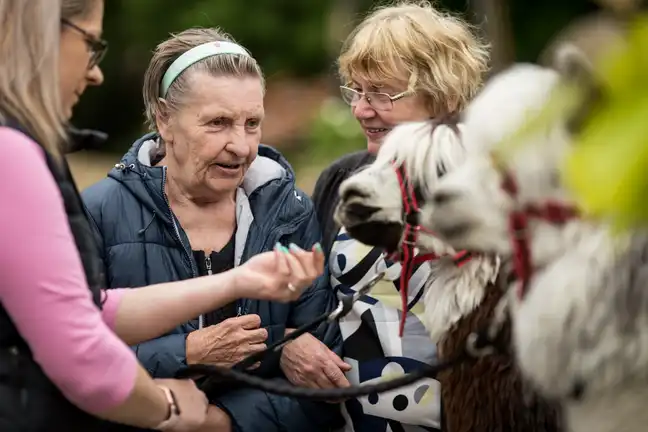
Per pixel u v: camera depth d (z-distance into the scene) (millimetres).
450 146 2525
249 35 19469
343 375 3252
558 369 2047
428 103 3283
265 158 3463
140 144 3416
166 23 19719
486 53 3492
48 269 2201
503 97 2104
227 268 3305
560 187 2049
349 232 2629
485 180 2166
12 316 2232
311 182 12836
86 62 2434
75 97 2488
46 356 2238
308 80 19312
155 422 2482
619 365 1998
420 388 3199
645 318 1982
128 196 3252
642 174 1496
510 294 2400
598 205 1526
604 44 1674
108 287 3191
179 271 3219
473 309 2615
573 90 1766
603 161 1519
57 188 2293
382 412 3232
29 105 2266
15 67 2262
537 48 16969
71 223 2410
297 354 3289
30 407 2287
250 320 3129
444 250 2574
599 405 2088
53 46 2281
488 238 2197
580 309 1997
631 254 1984
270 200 3357
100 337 2287
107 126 21062
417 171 2541
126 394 2338
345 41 3584
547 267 2107
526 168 2041
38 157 2244
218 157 3188
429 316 2729
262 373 3332
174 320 2678
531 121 1845
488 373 2652
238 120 3188
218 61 3197
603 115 1601
